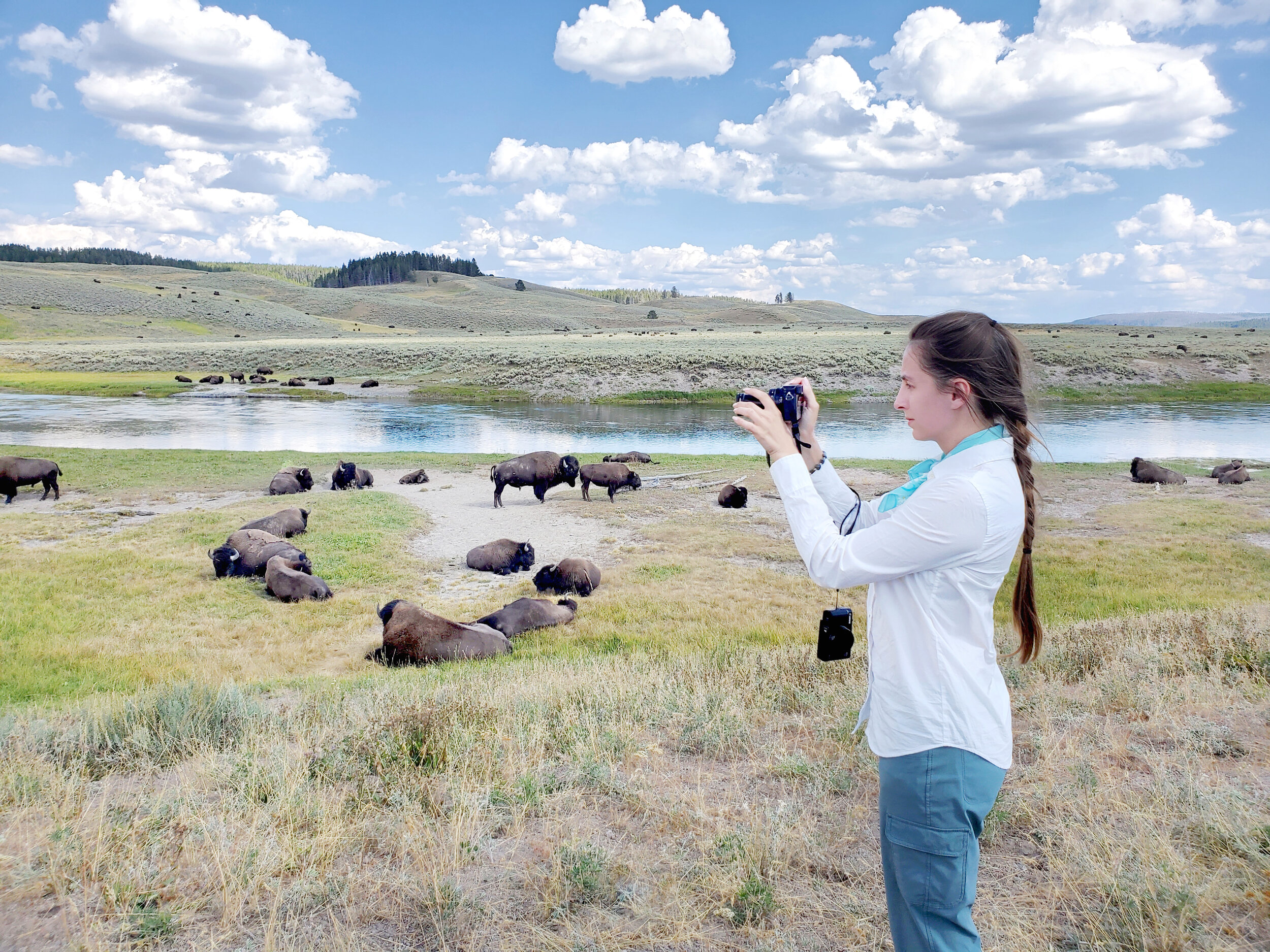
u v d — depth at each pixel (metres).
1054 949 2.66
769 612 11.76
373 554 15.07
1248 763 4.32
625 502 20.92
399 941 2.87
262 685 7.92
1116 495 21.75
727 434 39.16
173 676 8.43
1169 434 37.69
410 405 53.09
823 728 5.12
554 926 2.93
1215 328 130.00
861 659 7.39
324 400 56.41
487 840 3.64
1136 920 2.72
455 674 8.19
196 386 62.50
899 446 35.09
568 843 3.43
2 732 5.18
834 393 56.44
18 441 34.06
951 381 1.82
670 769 4.62
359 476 23.11
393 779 4.32
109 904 3.05
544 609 11.03
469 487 23.47
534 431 40.22
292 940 2.86
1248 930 2.71
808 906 3.01
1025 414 1.82
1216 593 12.49
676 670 7.51
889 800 1.79
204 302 151.75
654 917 2.92
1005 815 3.67
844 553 1.74
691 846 3.56
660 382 60.03
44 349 86.25
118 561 14.27
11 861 3.31
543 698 6.12
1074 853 3.22
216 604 11.95
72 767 4.60
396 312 177.62
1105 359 63.94
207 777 4.46
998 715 1.75
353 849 3.56
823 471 2.18
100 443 34.06
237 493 21.72
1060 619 10.67
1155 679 5.89
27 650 9.48
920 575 1.72
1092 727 5.02
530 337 112.38
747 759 4.76
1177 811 3.59
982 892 3.10
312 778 4.46
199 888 3.24
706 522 18.53
